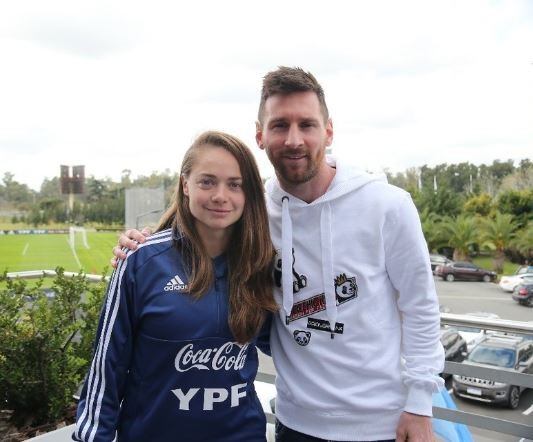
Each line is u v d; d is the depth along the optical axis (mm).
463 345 7750
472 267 28141
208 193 1503
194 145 1546
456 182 55344
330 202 1598
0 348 2572
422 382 1507
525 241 30906
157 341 1449
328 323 1597
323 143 1606
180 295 1472
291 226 1658
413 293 1556
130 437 1493
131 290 1467
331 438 1595
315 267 1620
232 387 1532
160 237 1542
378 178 1621
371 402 1562
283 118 1555
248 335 1549
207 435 1501
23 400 2633
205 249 1541
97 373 1474
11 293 2828
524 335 2160
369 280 1564
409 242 1536
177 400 1469
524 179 45781
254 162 1568
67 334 2762
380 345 1584
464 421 2033
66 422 2672
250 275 1580
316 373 1623
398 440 1554
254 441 1590
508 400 7910
